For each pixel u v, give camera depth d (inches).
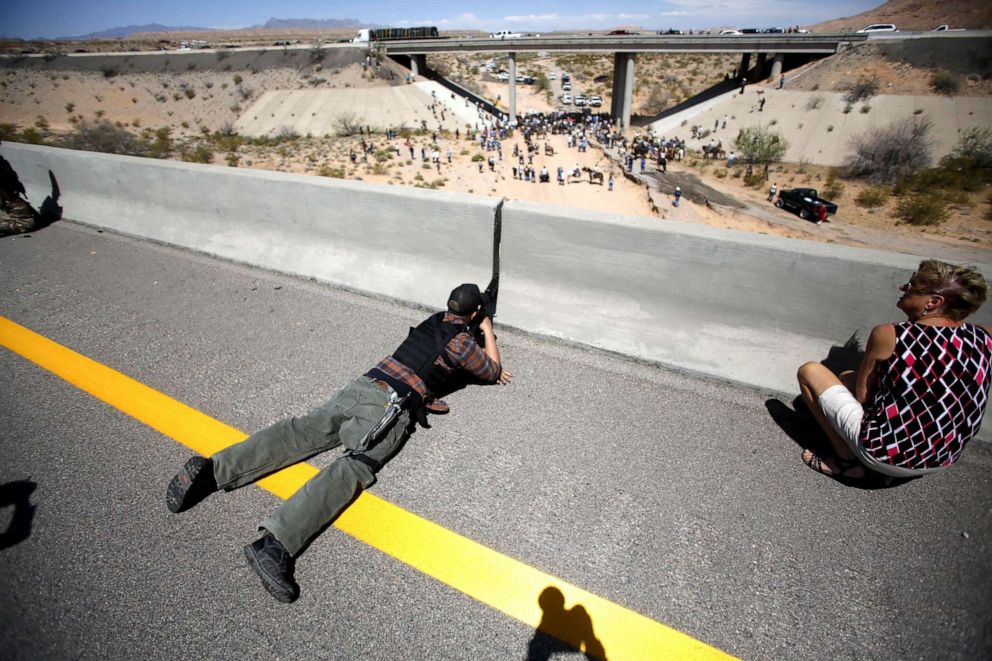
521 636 69.1
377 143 1780.3
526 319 135.8
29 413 110.3
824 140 1676.9
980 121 1526.8
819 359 109.3
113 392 116.5
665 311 122.8
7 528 84.4
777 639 68.4
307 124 2236.7
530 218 127.6
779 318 111.7
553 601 73.2
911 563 77.5
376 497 89.4
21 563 78.8
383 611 72.1
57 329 140.9
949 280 73.2
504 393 114.4
